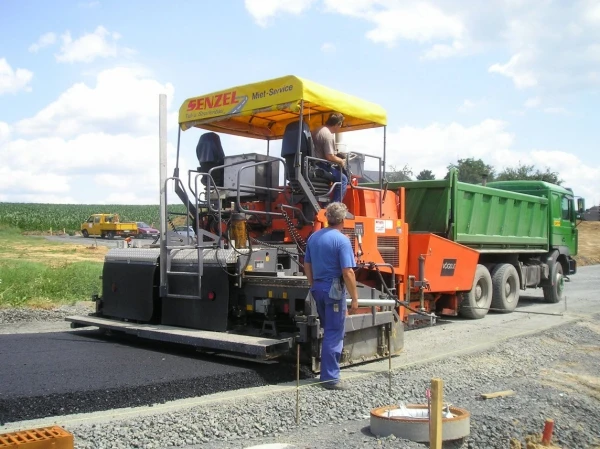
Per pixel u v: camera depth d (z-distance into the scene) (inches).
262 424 202.1
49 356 277.4
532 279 578.2
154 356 284.4
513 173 1427.2
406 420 188.9
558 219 637.9
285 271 307.7
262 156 342.3
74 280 585.0
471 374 287.3
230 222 308.0
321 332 261.0
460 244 452.1
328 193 311.9
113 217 2073.1
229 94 335.3
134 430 187.8
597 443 208.5
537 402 237.0
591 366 322.7
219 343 266.1
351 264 248.7
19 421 195.3
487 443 191.8
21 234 2146.9
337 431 199.0
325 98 316.8
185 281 313.7
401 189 378.3
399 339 322.7
